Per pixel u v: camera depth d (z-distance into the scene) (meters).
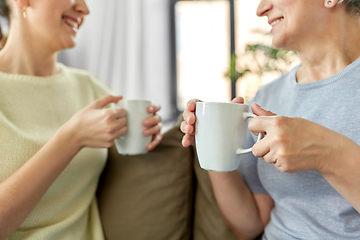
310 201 0.64
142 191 0.79
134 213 0.78
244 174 0.81
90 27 2.51
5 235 0.57
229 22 2.47
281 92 0.77
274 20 0.66
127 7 2.53
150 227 0.77
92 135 0.66
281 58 1.66
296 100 0.70
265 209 0.79
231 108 0.50
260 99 0.81
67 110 0.87
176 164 0.81
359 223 0.58
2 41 0.88
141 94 2.58
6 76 0.77
